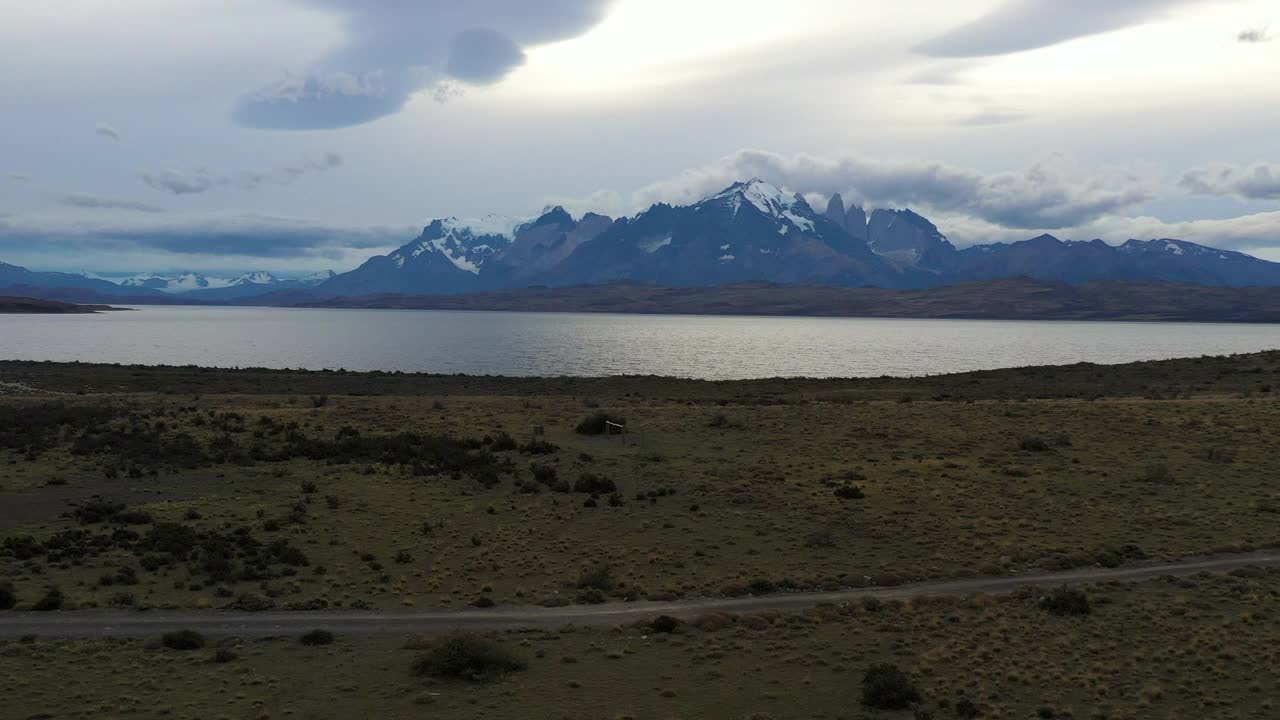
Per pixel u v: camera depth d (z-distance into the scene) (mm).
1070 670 33250
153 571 44281
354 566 46219
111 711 29297
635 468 69250
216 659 33875
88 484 61875
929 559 47969
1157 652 34719
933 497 60312
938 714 29812
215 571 43875
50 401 94812
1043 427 82375
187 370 140875
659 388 126188
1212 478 64812
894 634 37281
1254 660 33750
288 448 73250
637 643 36406
